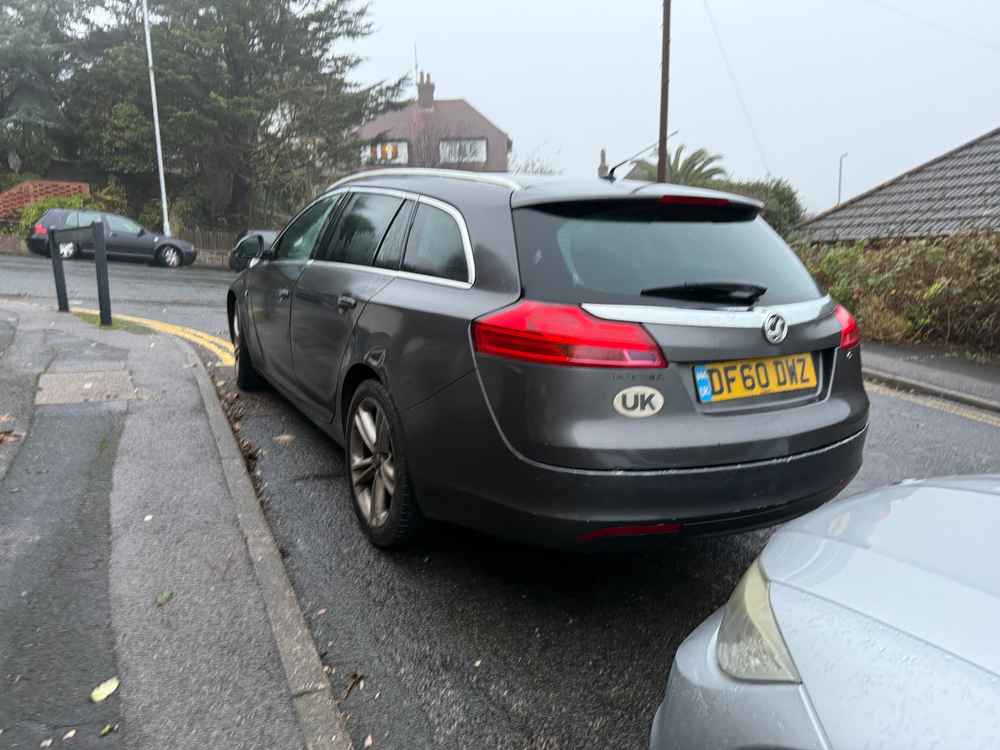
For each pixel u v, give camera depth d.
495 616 3.07
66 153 33.00
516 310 2.75
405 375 3.18
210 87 28.69
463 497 2.97
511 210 3.06
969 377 8.09
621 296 2.76
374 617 3.04
